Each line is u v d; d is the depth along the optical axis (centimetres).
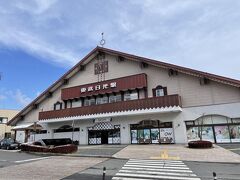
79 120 3356
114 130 3053
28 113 4053
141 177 1155
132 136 2902
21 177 1212
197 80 2659
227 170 1269
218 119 2494
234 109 2402
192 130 2584
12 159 1952
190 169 1319
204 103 2567
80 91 3406
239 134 2375
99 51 3422
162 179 1108
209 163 1502
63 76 3612
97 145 2961
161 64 2833
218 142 2448
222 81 2436
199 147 2103
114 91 3095
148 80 2975
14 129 3825
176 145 2466
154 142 2745
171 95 2616
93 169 1403
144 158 1764
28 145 2550
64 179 1152
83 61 3491
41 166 1557
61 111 3400
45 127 3728
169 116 2717
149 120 2833
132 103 2825
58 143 2892
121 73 3203
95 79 3409
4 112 5303
